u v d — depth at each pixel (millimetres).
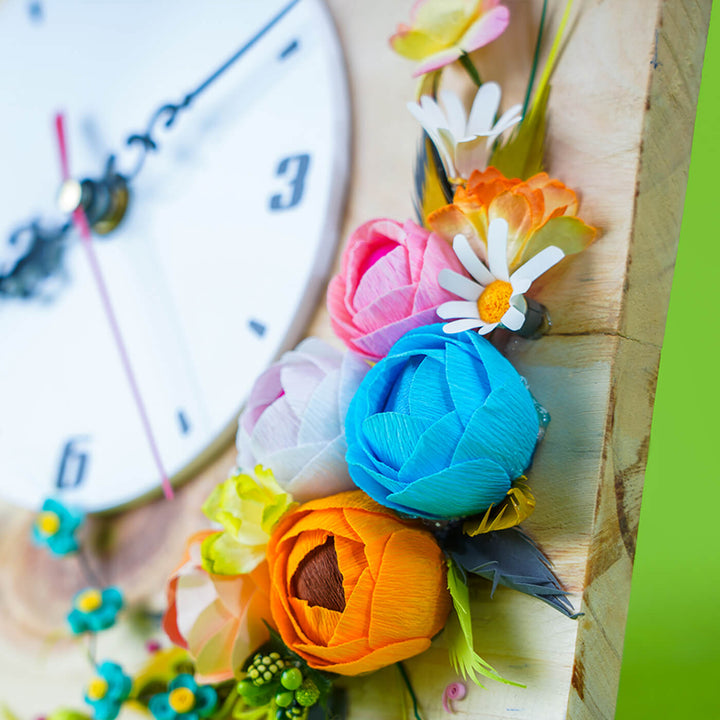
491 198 340
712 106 396
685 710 396
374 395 329
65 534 412
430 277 338
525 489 327
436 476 316
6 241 450
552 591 329
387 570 324
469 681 340
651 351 350
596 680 334
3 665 417
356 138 385
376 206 379
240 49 412
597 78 355
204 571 358
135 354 414
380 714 350
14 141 457
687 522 398
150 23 434
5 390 441
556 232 340
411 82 380
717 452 395
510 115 351
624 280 342
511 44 367
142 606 399
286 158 395
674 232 357
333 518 332
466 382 320
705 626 395
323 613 329
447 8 366
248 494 345
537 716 329
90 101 441
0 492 433
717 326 396
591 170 350
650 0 353
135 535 406
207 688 374
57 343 433
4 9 466
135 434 409
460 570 333
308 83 394
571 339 344
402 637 327
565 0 363
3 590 426
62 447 423
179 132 419
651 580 402
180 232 412
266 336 387
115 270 423
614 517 339
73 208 422
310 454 345
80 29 449
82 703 401
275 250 391
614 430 339
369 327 346
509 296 333
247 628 353
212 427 392
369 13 391
